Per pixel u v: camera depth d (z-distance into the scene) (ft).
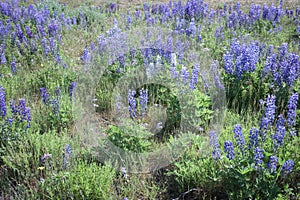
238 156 11.24
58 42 24.43
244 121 15.29
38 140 13.28
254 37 24.82
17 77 19.02
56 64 20.38
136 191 11.96
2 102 13.67
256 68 17.25
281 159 11.43
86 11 31.83
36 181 12.09
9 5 32.76
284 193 11.21
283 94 15.99
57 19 28.66
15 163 12.64
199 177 11.59
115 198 11.37
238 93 16.58
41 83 18.63
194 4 29.63
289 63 16.51
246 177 10.93
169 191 12.06
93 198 11.28
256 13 28.55
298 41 23.90
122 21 29.48
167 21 28.58
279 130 11.32
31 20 28.60
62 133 15.01
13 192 11.82
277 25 27.96
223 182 11.60
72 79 18.48
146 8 33.86
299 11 29.84
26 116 14.74
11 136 13.20
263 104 15.20
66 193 11.33
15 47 22.71
